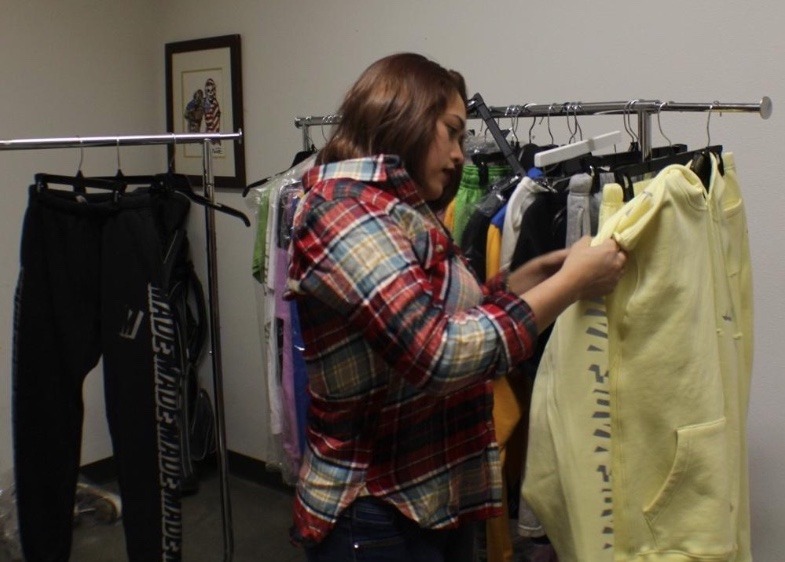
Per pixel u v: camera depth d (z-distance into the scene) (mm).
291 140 2949
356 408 1209
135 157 3330
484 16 2387
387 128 1169
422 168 1208
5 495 2760
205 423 3182
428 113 1168
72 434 1929
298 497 1302
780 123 1936
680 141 2098
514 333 1090
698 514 1362
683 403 1342
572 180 1526
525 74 2328
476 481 1356
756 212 2000
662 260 1316
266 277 2201
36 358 1854
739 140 2000
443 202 1365
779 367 2023
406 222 1140
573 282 1175
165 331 1839
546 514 1418
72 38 3061
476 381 1099
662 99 2102
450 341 1042
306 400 2066
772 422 2055
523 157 1875
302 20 2842
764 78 1944
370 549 1243
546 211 1582
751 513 2113
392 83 1177
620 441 1386
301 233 1135
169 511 1878
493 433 1396
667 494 1372
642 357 1350
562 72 2260
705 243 1378
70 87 3070
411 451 1230
